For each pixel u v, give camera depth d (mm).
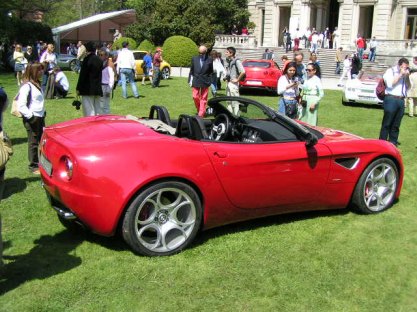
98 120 4785
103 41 51562
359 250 4281
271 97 17234
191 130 4309
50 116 11453
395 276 3838
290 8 48031
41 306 3219
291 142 4668
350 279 3764
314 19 46312
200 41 38562
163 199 4043
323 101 15625
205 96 11148
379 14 41188
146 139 4043
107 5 68938
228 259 4004
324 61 34594
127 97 15203
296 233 4605
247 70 17672
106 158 3789
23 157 7383
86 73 8297
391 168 5285
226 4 43562
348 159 4973
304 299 3455
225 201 4281
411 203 5656
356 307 3385
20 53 18641
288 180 4582
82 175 3744
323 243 4402
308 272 3840
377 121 11859
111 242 4227
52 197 4215
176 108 13062
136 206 3801
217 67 17922
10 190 5688
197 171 4039
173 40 30391
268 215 4691
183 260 3953
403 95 8281
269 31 47719
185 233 4086
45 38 35281
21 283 3494
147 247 3930
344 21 42312
